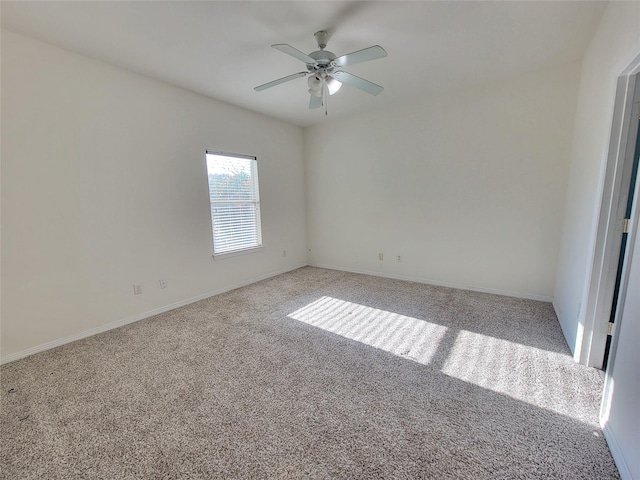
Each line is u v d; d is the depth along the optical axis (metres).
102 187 2.64
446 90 3.41
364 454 1.35
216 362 2.16
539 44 2.38
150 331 2.70
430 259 3.95
